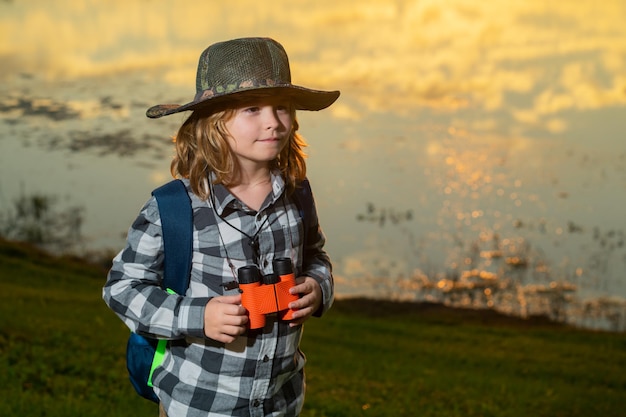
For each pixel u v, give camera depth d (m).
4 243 34.19
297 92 3.17
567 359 20.52
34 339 11.34
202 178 3.19
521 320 32.69
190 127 3.25
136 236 3.21
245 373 3.20
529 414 11.42
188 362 3.22
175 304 3.10
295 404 3.41
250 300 3.09
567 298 36.66
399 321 29.92
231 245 3.21
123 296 3.16
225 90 3.11
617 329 32.56
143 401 7.56
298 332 3.32
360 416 8.72
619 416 12.15
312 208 3.49
